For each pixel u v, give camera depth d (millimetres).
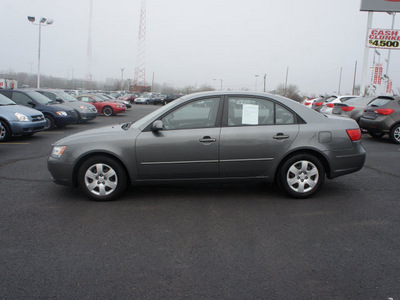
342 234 3896
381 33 21125
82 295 2723
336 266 3188
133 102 50031
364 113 11484
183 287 2836
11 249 3498
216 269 3127
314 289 2814
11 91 13445
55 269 3117
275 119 4992
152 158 4855
